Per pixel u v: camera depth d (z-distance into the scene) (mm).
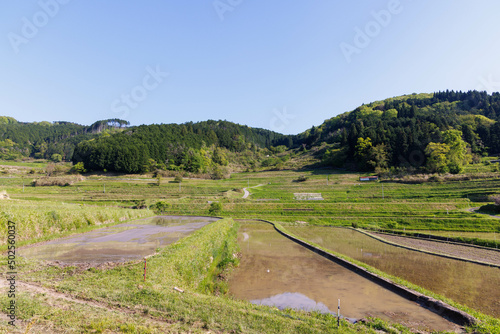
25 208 29719
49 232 27062
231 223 44969
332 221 55031
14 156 170250
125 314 9031
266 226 48750
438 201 63781
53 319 8023
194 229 35500
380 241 35062
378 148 112812
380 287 16500
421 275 19953
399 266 22453
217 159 169250
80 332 7434
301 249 28391
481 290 16750
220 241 26484
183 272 14820
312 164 143125
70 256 18516
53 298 9742
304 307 13242
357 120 193625
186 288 13211
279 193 85375
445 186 76125
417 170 98625
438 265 22797
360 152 120188
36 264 14789
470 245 32219
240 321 9250
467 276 19688
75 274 13141
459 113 158250
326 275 19047
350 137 140500
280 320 9766
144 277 12734
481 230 42000
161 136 167375
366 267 19969
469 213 51469
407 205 61625
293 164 151000
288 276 18797
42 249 21141
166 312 9531
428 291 15188
